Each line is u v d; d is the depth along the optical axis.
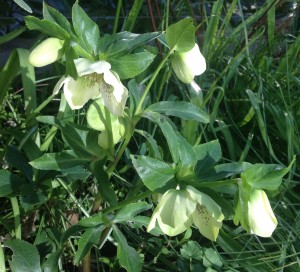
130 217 0.39
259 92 0.63
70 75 0.32
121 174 0.57
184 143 0.34
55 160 0.38
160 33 0.34
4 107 0.59
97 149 0.39
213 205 0.32
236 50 0.71
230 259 0.51
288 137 0.60
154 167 0.33
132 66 0.34
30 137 0.47
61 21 0.34
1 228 0.50
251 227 0.31
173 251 0.51
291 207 0.57
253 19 0.72
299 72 0.71
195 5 0.80
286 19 0.79
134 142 0.60
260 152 0.64
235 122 0.66
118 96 0.33
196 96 0.58
